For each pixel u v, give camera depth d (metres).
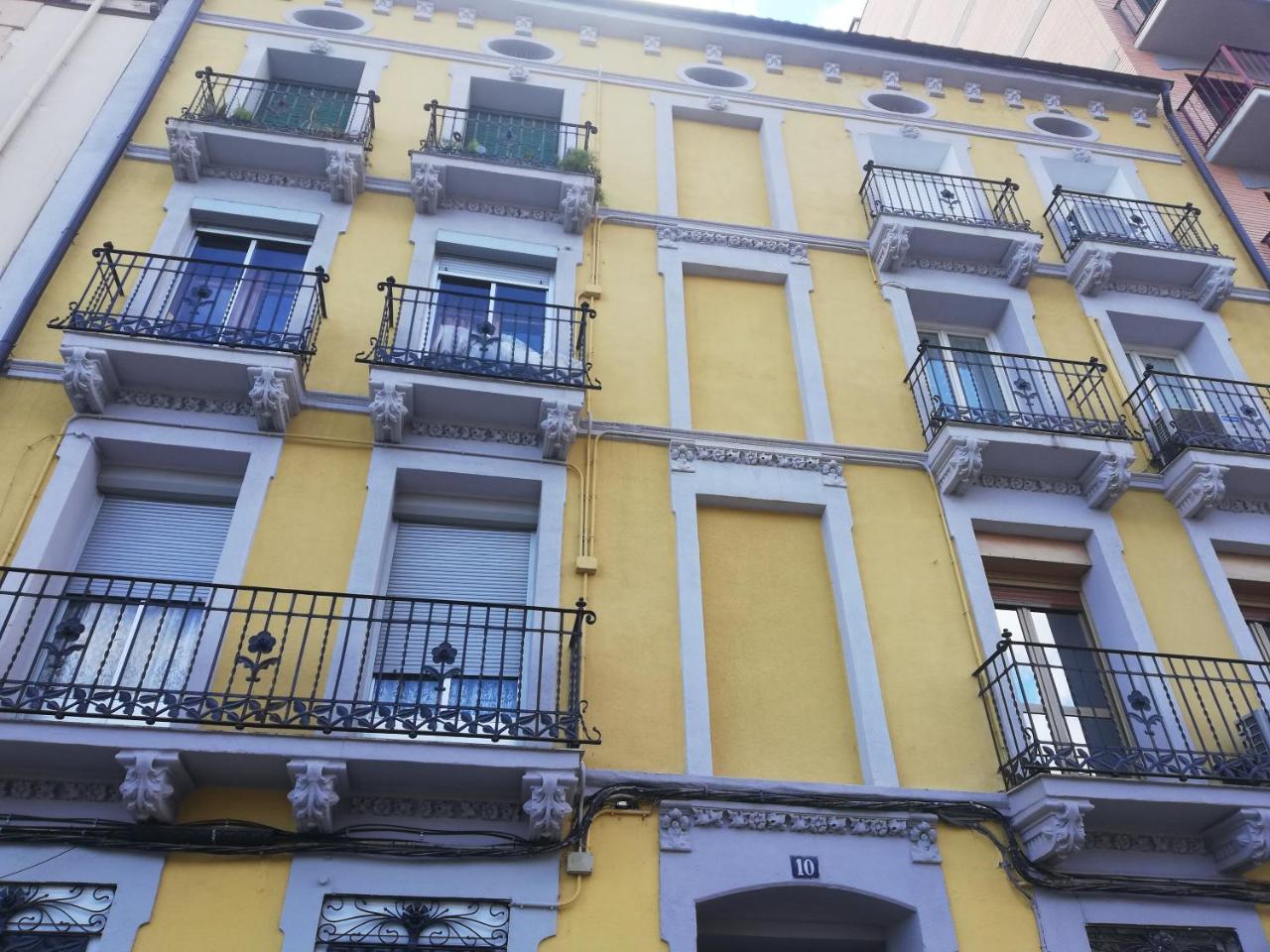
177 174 11.35
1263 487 11.03
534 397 9.68
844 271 12.57
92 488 9.06
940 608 9.70
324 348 10.27
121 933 6.78
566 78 13.91
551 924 7.27
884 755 8.62
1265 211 15.02
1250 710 9.18
